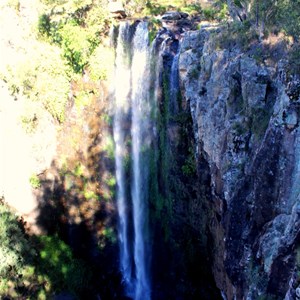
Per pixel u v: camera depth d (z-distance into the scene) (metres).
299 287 10.34
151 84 22.19
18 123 23.08
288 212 12.64
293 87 12.17
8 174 23.33
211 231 19.28
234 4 18.12
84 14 24.05
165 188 22.23
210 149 17.39
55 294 21.83
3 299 20.02
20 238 21.77
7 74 22.78
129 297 24.03
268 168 13.23
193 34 19.78
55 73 23.56
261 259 13.30
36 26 24.75
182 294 22.38
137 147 23.58
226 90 16.38
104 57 24.02
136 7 27.67
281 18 14.22
